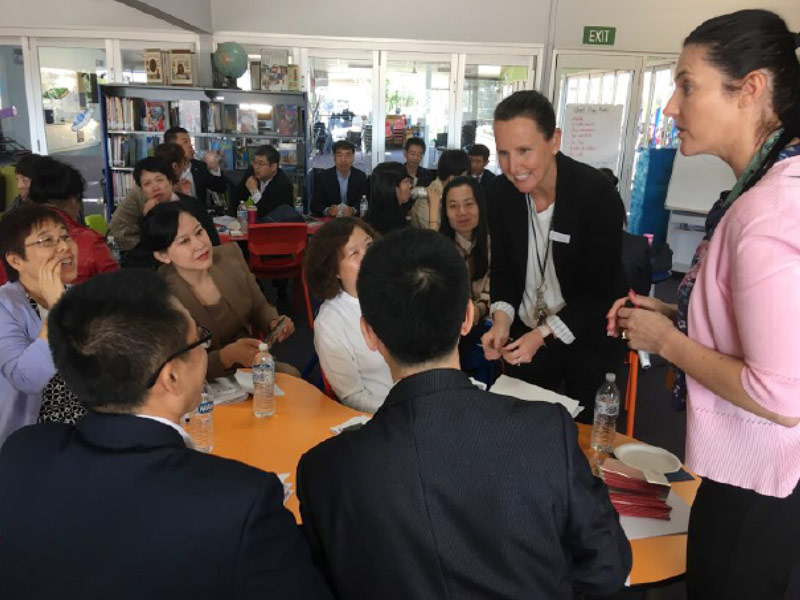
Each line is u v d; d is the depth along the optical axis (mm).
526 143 1641
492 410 762
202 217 3729
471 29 6586
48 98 6699
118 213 4262
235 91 5887
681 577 1139
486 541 728
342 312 1971
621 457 1536
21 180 3227
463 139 6992
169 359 834
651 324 1062
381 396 1999
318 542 810
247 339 2076
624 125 6926
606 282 1863
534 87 6805
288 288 5715
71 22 6418
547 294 2004
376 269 799
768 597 1016
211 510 746
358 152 7020
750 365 865
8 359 1650
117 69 6594
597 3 6543
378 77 6723
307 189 6164
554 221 1849
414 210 5043
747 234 849
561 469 742
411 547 730
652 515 1309
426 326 770
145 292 845
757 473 974
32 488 777
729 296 927
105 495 753
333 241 1930
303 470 820
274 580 761
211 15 6383
